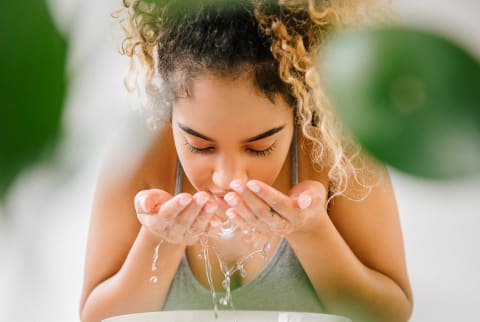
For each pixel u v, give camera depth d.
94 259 1.48
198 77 0.94
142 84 0.97
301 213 0.94
